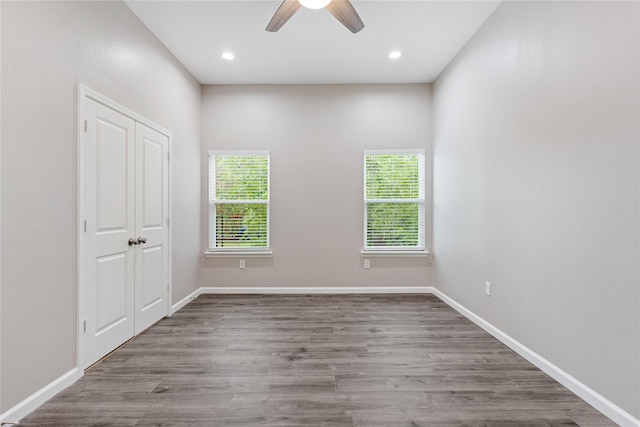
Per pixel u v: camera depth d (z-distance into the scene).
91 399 1.91
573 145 1.97
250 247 4.50
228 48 3.51
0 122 1.64
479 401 1.88
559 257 2.09
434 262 4.42
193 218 4.20
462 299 3.55
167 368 2.29
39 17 1.87
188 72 4.05
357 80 4.38
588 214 1.87
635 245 1.60
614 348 1.71
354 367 2.30
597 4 1.79
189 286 4.09
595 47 1.81
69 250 2.09
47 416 1.75
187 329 3.09
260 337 2.88
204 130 4.48
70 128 2.10
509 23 2.63
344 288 4.48
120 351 2.58
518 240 2.53
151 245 3.16
